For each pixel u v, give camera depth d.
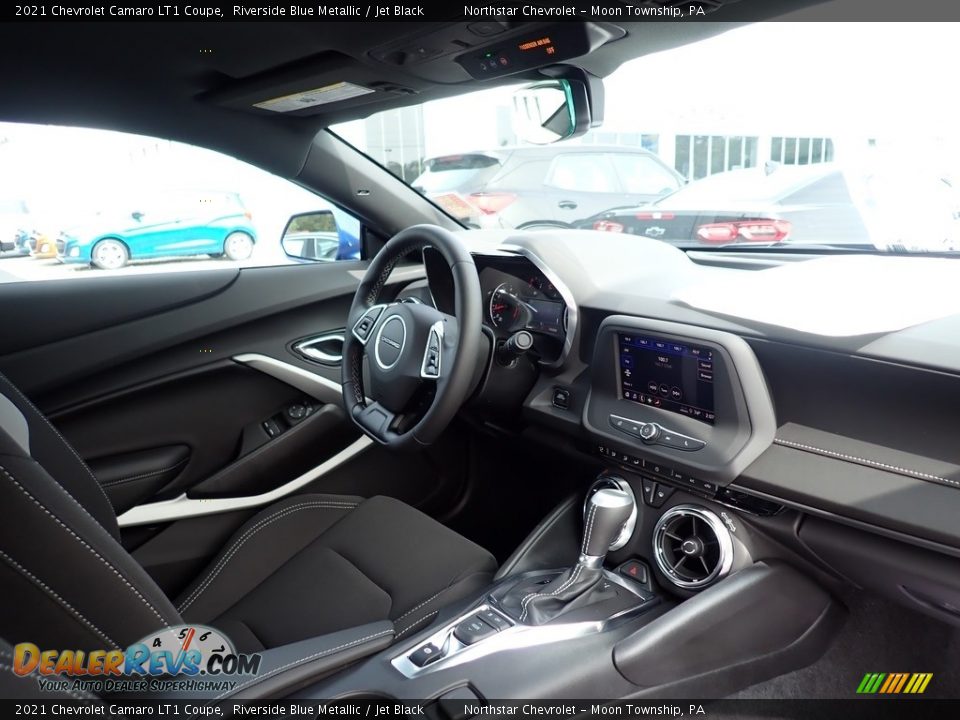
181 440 1.99
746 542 1.47
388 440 1.63
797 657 1.47
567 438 1.79
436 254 1.81
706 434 1.44
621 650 1.28
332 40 1.45
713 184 2.09
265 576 1.65
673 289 1.68
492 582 1.50
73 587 0.76
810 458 1.32
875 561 1.29
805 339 1.30
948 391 1.16
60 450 1.17
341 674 1.15
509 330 1.87
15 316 1.83
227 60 1.62
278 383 2.09
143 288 1.96
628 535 1.61
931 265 1.51
